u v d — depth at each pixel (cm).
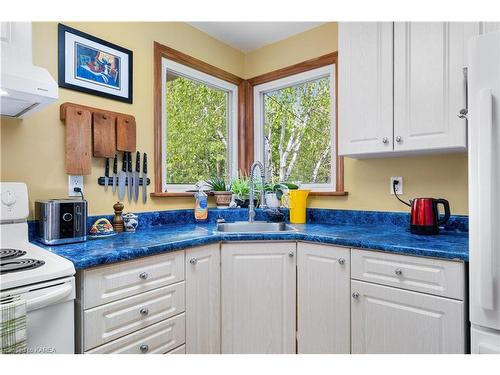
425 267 138
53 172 168
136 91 207
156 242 152
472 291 113
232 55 281
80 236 153
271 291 180
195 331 165
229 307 178
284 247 181
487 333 111
